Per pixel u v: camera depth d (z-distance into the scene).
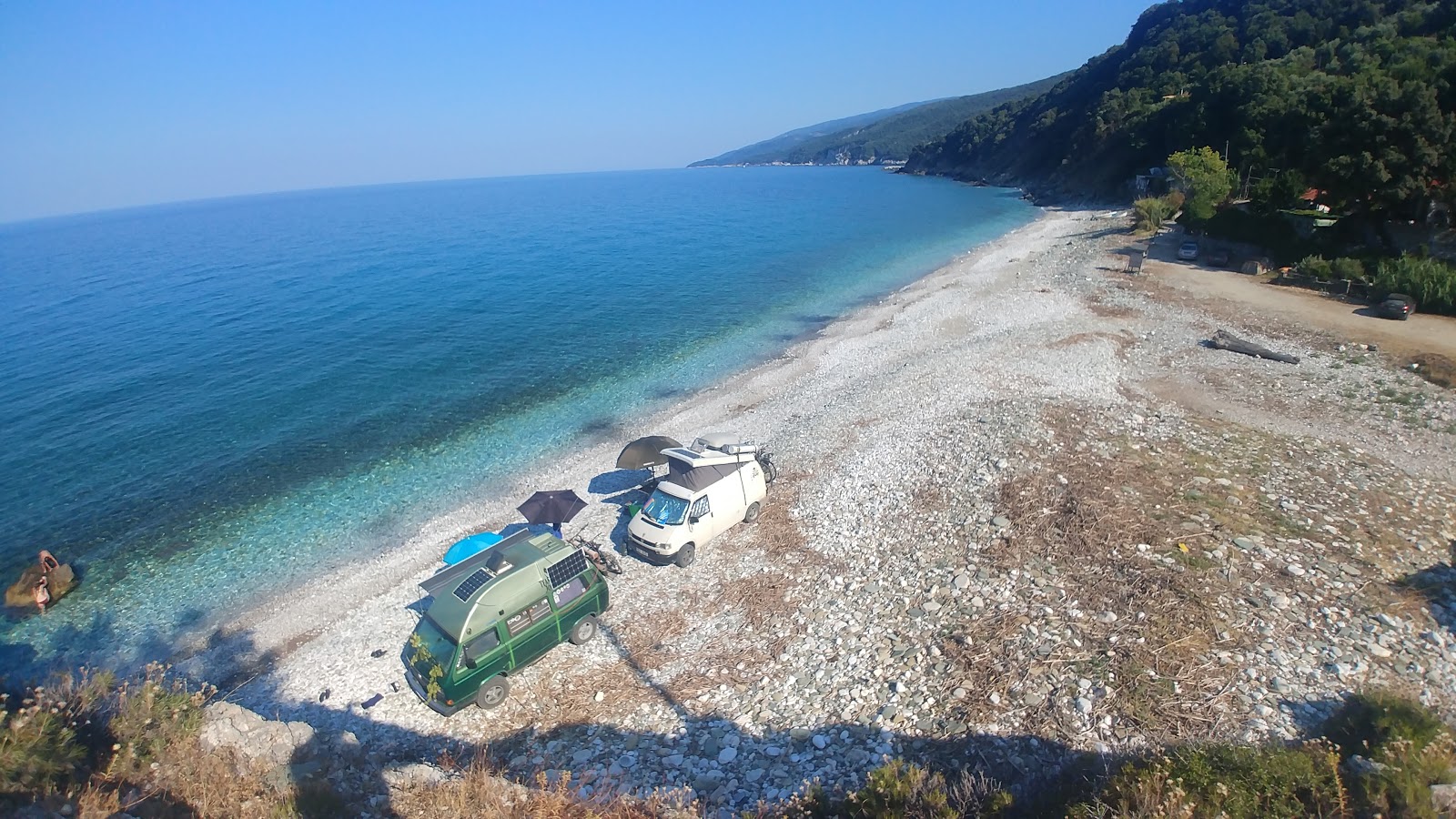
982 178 177.62
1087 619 15.12
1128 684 13.09
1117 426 24.64
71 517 25.50
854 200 148.25
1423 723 10.78
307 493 26.98
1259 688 12.75
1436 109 42.78
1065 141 145.25
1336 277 42.38
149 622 20.36
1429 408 25.72
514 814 11.06
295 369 40.88
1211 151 75.62
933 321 43.81
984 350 35.66
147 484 27.67
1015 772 11.42
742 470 22.03
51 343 47.09
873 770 11.88
